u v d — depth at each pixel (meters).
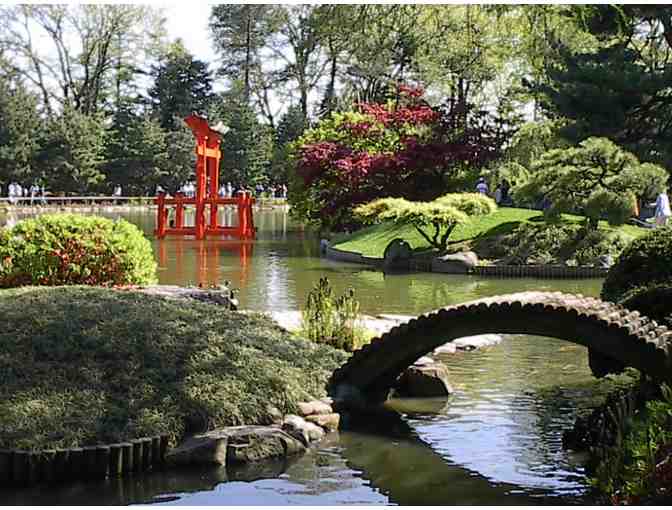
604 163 18.50
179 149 48.91
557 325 6.44
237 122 50.97
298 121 51.44
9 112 44.12
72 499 5.51
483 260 18.92
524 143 26.69
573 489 5.67
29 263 11.35
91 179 46.19
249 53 52.72
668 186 22.73
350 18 38.44
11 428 5.97
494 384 8.48
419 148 25.08
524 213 22.59
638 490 4.72
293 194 28.45
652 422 5.18
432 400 7.92
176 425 6.34
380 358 7.48
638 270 8.23
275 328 9.00
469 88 38.28
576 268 17.95
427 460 6.29
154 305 8.38
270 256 22.03
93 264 11.56
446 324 6.98
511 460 6.28
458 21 36.06
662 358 6.10
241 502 5.45
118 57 52.62
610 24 21.39
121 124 48.25
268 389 7.09
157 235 27.84
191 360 7.21
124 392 6.64
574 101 22.45
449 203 19.89
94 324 7.48
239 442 6.25
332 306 9.71
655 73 21.80
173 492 5.63
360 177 25.56
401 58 39.97
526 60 33.94
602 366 7.23
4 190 46.38
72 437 5.96
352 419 7.32
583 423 6.68
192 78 53.16
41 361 6.85
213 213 29.20
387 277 17.75
